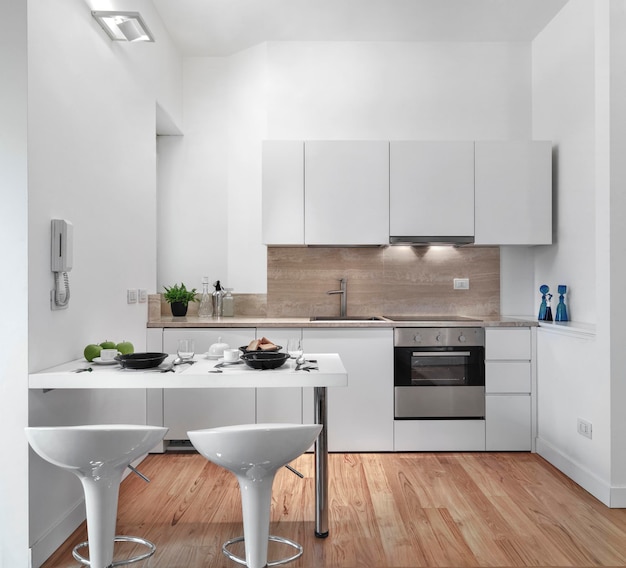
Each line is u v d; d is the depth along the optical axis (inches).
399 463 145.9
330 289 179.3
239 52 181.6
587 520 110.7
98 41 119.1
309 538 103.3
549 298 158.1
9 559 91.4
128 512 115.6
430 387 154.6
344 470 140.5
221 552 98.2
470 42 179.3
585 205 145.3
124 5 130.5
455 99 179.3
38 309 94.4
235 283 181.5
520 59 179.6
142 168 148.3
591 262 142.4
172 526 108.9
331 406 154.4
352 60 179.0
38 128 93.8
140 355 101.5
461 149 162.9
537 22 166.4
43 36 95.5
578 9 148.5
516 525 108.4
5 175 90.4
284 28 168.6
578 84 148.8
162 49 163.2
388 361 154.3
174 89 174.9
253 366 96.1
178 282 183.5
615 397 117.5
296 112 179.2
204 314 174.1
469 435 154.9
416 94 179.2
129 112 137.8
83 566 93.3
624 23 118.7
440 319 163.6
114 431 77.0
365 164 162.4
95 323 118.7
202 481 134.0
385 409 154.4
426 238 162.2
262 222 161.9
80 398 111.4
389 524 109.2
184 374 91.7
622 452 117.4
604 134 120.2
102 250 122.2
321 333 154.3
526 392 155.3
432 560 94.7
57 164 100.8
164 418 153.9
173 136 183.9
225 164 182.5
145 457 152.3
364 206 162.2
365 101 179.0
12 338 91.4
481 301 179.6
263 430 76.7
